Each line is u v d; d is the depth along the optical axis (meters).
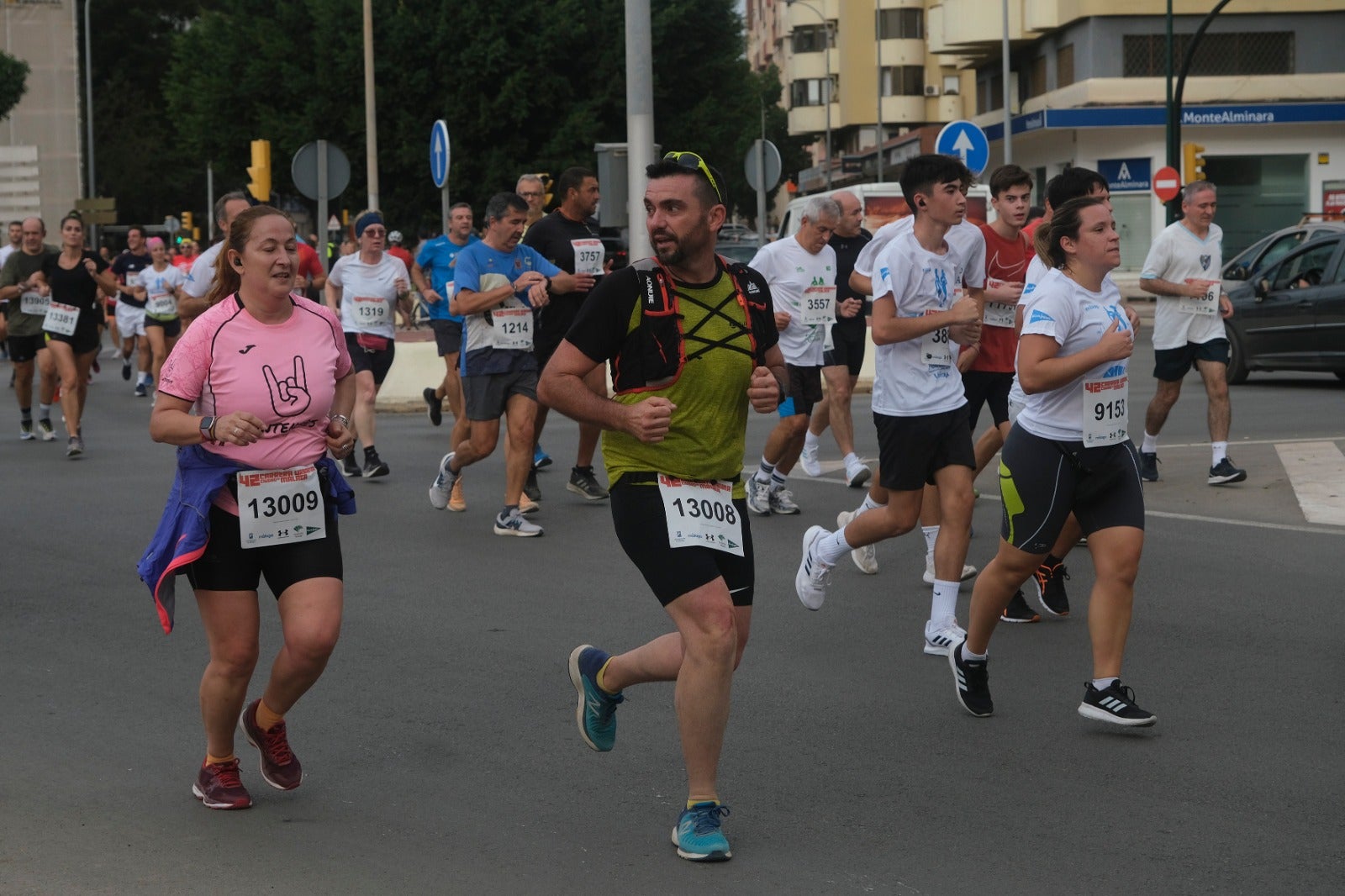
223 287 5.18
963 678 6.31
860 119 87.75
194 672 7.14
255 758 5.86
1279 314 19.66
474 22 44.50
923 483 7.38
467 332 10.77
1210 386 12.01
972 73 84.31
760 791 5.44
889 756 5.83
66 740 6.09
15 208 56.34
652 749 5.94
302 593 5.07
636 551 4.86
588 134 44.56
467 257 10.70
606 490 12.39
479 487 12.93
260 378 5.04
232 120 47.94
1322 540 9.95
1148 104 46.91
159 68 78.00
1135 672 6.98
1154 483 12.32
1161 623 7.88
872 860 4.78
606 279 4.86
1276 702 6.49
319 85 45.53
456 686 6.85
